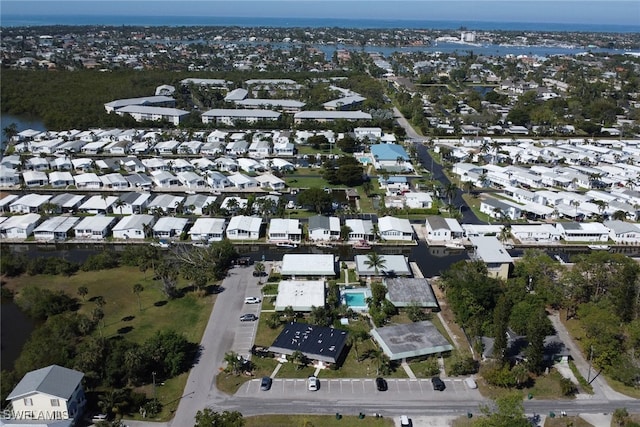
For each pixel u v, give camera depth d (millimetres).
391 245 133625
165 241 131375
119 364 78625
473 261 114250
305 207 154125
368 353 87812
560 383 79750
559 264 110938
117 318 96625
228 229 134000
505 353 84750
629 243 136500
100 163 189625
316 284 106938
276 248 131875
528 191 165750
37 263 114812
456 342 91062
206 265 111938
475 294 97750
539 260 110938
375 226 136750
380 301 101250
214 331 93125
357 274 114000
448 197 163500
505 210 149250
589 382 81500
